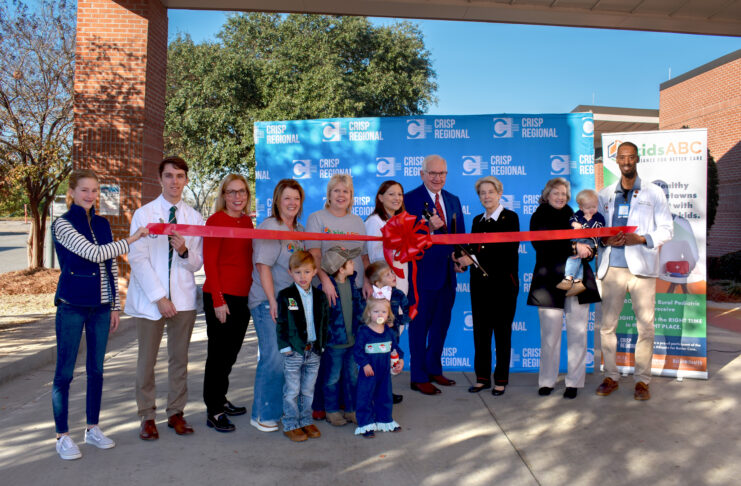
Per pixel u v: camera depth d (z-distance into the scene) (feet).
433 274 15.98
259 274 12.56
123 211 27.84
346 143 18.31
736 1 25.67
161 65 29.84
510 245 15.76
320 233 12.82
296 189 12.91
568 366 15.46
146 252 12.05
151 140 28.84
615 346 15.75
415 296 13.73
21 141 33.19
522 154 18.07
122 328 24.23
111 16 27.91
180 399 12.84
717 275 41.88
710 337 23.41
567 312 15.49
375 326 12.66
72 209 11.32
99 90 27.91
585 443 12.04
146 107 28.07
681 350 17.24
